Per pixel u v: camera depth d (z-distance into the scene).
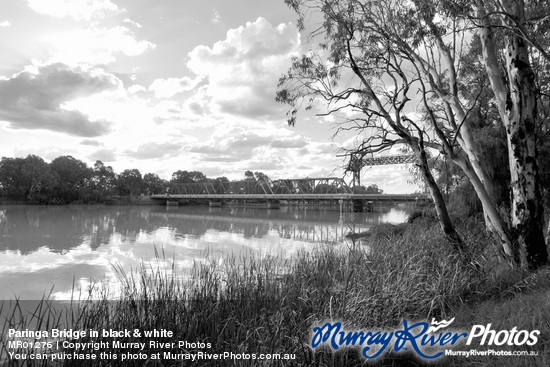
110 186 127.06
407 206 24.08
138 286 10.27
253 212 84.56
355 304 5.98
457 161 9.30
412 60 9.41
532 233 8.69
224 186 135.75
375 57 10.12
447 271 7.85
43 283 12.78
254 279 7.89
